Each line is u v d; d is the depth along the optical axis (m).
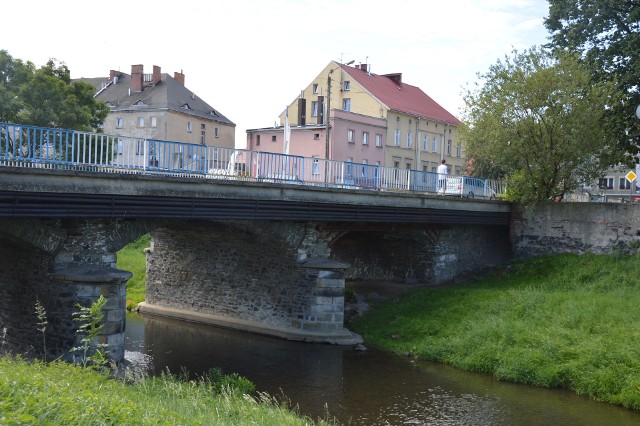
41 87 34.19
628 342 19.08
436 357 21.20
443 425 14.99
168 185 17.70
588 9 33.94
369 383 18.41
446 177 30.25
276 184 20.88
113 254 17.75
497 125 30.64
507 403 16.81
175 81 64.44
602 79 33.22
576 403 16.97
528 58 30.88
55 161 15.42
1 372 8.35
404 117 59.66
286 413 13.38
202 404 11.50
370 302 27.78
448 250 31.17
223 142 66.81
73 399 7.41
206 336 24.77
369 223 26.39
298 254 23.94
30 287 17.45
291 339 24.08
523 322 22.05
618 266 27.11
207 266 27.88
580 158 30.61
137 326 26.50
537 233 31.39
